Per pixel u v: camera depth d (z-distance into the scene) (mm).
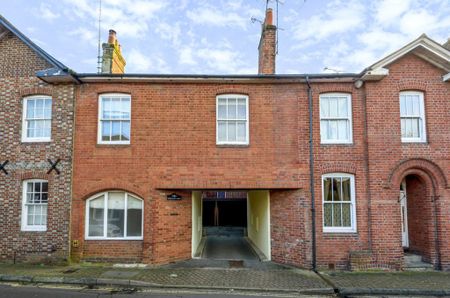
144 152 12281
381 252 11602
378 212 11789
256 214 16359
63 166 12094
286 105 12492
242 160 12289
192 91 12547
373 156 11977
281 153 12297
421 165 11938
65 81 12352
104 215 12305
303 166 12195
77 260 11859
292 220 12211
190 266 11773
